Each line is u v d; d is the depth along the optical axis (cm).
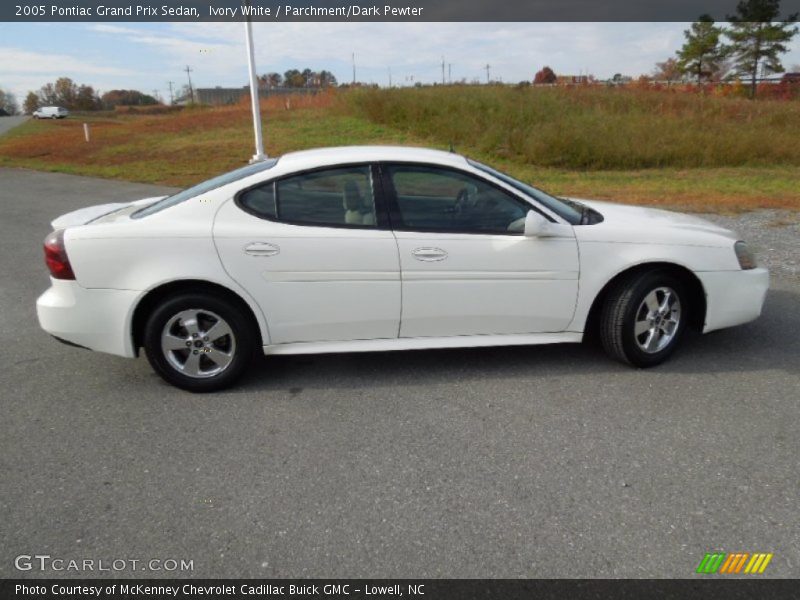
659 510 241
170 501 252
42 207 1047
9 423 319
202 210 338
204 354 349
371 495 254
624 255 358
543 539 226
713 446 286
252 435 305
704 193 1077
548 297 359
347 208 347
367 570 212
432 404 335
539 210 357
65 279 332
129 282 331
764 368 374
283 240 336
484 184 357
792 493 250
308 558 218
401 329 358
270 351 354
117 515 243
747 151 1488
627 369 377
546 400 337
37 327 464
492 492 254
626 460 276
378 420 318
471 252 347
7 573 212
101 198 1143
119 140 2286
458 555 218
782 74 3769
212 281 333
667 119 1688
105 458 285
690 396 338
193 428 313
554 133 1548
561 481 261
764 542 222
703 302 379
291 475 270
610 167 1486
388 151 364
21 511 246
